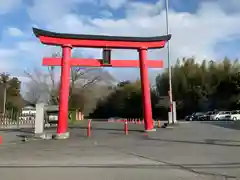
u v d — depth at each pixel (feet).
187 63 209.15
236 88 183.32
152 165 34.22
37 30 74.74
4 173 30.55
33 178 28.12
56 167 33.76
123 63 81.46
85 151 47.80
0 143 63.26
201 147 49.19
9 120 143.43
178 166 33.32
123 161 37.37
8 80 212.02
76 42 77.46
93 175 29.17
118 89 232.94
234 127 91.40
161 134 74.79
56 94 187.42
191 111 203.72
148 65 82.74
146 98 83.30
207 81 198.90
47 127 117.08
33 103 200.44
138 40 81.82
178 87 206.90
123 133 82.48
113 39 79.92
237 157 38.86
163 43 83.05
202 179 27.07
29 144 60.39
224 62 196.03
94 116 235.40
